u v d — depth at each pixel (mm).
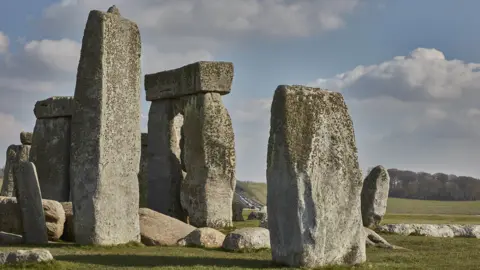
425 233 22469
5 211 19844
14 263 12742
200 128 24953
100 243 16859
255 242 16578
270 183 13008
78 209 17062
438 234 22422
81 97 17344
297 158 12586
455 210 60438
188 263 13766
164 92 26734
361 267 12875
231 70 25422
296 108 12789
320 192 12695
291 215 12594
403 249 17578
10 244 17609
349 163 13148
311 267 12500
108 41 17453
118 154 17500
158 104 27281
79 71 17453
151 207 27094
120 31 17797
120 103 17641
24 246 16922
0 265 12695
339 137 13102
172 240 18469
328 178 12844
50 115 28297
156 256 14984
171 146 26812
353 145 13266
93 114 17172
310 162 12617
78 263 13500
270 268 12461
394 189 85688
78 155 17188
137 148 18000
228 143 25203
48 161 28141
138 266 13164
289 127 12680
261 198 84438
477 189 84812
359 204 13219
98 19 17438
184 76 25672
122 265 13375
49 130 28359
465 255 15852
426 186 86125
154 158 27250
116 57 17625
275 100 12961
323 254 12672
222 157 25000
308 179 12570
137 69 18188
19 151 33625
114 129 17438
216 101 25141
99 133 17078
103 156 17109
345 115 13273
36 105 28875
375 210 24734
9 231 19719
